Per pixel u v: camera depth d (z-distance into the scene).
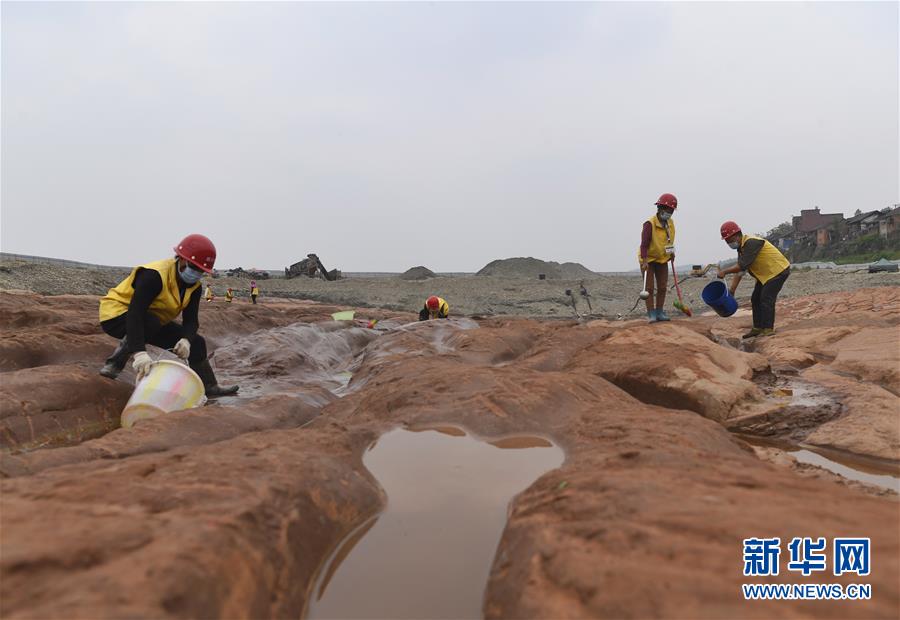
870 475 2.99
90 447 2.95
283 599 1.47
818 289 26.53
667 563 1.25
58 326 6.80
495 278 50.56
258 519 1.64
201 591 1.20
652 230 6.96
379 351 6.87
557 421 3.09
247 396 5.23
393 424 3.16
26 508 1.61
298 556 1.65
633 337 5.46
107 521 1.49
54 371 4.38
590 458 2.28
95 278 30.31
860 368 4.92
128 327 4.37
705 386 4.08
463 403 3.32
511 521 1.85
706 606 1.08
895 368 4.59
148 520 1.50
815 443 3.46
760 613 1.04
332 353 8.67
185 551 1.31
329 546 1.83
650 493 1.67
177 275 4.70
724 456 2.19
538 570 1.39
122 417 4.09
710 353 4.83
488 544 1.88
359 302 37.16
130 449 3.03
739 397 4.03
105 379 4.64
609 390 3.75
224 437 3.49
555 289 42.28
